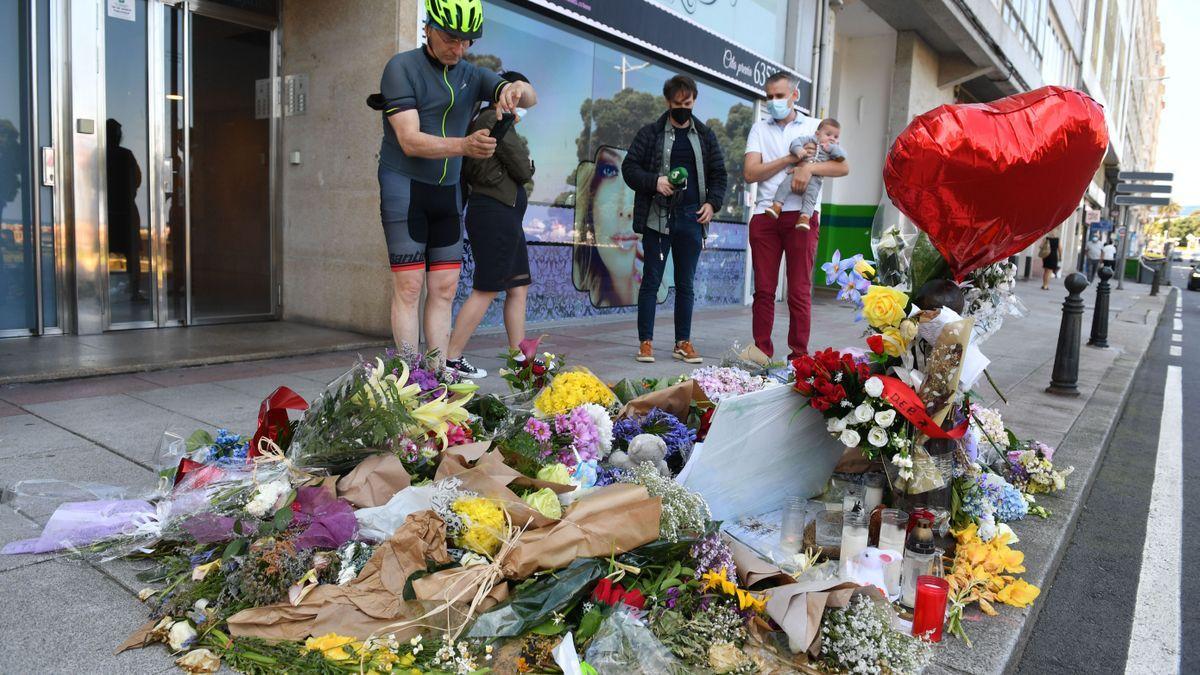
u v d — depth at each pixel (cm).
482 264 507
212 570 229
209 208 707
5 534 265
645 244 641
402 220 429
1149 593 313
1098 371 815
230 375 528
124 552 248
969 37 1589
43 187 611
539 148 822
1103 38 4375
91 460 339
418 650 199
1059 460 459
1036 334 1103
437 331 465
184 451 316
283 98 738
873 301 281
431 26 409
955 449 303
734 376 384
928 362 282
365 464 257
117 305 657
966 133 262
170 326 692
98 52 624
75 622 213
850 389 287
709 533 253
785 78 574
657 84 976
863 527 271
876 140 1680
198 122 690
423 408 276
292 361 585
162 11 657
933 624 239
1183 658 264
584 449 302
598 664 201
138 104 654
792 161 564
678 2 997
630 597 219
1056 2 2711
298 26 718
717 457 285
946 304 283
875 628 217
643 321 647
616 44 898
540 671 200
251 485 251
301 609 207
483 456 266
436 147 394
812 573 260
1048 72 2864
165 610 214
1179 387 829
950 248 286
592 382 342
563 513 245
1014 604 269
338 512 235
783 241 586
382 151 433
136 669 193
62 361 523
